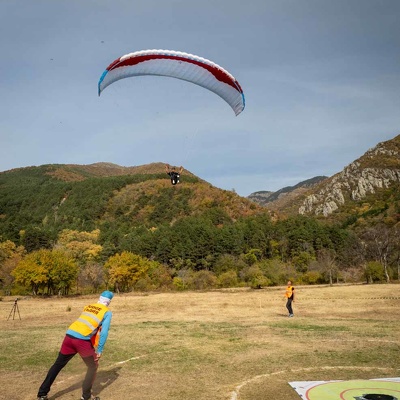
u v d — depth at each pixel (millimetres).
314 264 72125
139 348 11492
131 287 60375
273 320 17891
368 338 12625
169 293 51750
